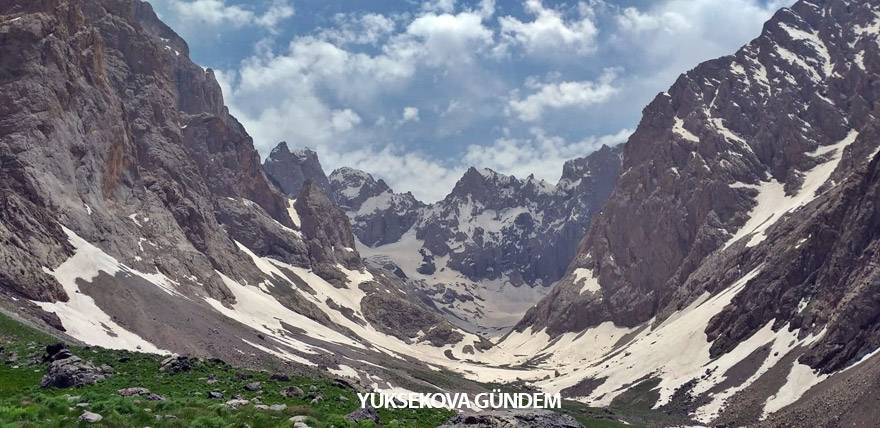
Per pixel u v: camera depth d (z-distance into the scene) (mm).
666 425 193625
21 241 173625
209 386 87125
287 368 186375
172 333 179625
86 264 189250
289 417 66125
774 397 186375
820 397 163125
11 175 196875
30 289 159375
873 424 135750
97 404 63688
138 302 187375
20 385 81750
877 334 177125
